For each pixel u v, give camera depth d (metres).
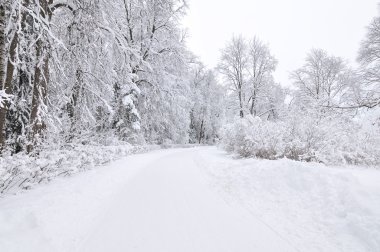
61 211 5.93
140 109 29.05
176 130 37.88
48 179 8.73
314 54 33.22
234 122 20.97
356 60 20.34
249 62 35.72
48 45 9.82
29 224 5.09
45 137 10.80
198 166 15.69
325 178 7.72
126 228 5.75
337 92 29.52
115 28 12.93
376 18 19.84
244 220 6.43
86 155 11.31
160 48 28.27
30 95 11.17
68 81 12.58
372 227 5.16
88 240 5.11
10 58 8.77
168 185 10.09
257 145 15.79
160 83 29.16
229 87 35.62
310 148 13.59
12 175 7.25
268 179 8.98
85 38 11.48
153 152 26.80
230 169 12.02
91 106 13.95
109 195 8.27
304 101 18.08
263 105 38.22
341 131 14.20
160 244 5.04
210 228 5.88
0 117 8.12
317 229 5.77
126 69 13.65
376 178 8.27
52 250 4.49
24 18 9.56
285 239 5.35
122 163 14.82
